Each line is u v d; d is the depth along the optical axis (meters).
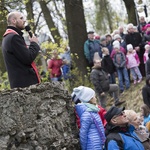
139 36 13.07
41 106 4.82
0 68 12.10
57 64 12.29
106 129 5.02
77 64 14.29
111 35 14.18
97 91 11.02
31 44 5.21
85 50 13.26
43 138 4.70
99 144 4.99
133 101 12.45
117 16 26.19
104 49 12.51
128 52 12.89
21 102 4.64
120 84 12.90
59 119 4.94
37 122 4.71
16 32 5.20
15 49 5.07
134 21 17.09
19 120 4.57
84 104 5.19
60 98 5.07
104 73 11.11
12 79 5.16
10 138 4.52
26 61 5.10
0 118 4.52
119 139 4.82
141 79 13.03
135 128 5.50
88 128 5.03
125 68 12.80
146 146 5.44
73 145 5.02
